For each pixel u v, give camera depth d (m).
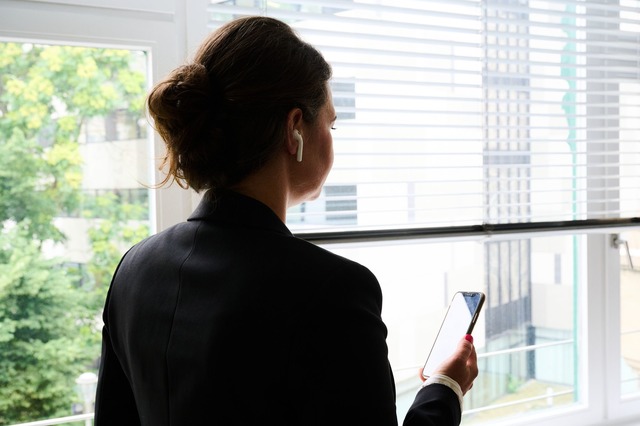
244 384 0.74
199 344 0.76
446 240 1.65
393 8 1.58
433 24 1.71
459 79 1.73
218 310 0.76
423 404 0.85
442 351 1.06
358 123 1.55
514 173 1.82
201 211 0.85
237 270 0.77
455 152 1.66
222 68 0.80
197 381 0.76
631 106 1.91
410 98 1.61
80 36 1.33
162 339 0.80
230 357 0.74
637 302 2.13
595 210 1.98
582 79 1.84
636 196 2.04
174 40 1.43
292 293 0.74
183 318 0.79
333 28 1.60
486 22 1.71
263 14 1.46
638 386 2.14
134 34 1.38
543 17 1.88
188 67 0.81
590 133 1.96
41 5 1.29
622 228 1.88
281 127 0.81
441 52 1.71
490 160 1.78
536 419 1.96
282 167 0.84
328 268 0.76
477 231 1.70
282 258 0.77
